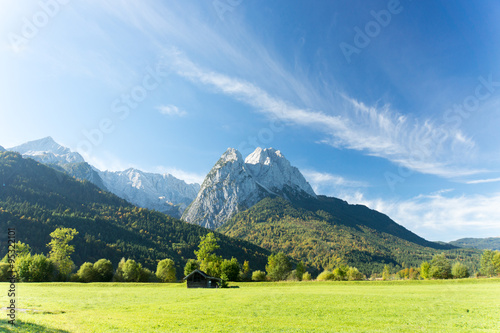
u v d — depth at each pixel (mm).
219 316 35625
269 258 141250
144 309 40344
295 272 137250
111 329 25594
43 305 39375
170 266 127188
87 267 111062
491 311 37562
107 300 49562
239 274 120562
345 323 32000
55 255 112000
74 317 30828
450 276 125562
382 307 42594
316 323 31719
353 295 57594
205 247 125125
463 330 28250
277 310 40469
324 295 58188
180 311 39156
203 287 85250
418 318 34625
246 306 44062
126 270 114875
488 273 135125
